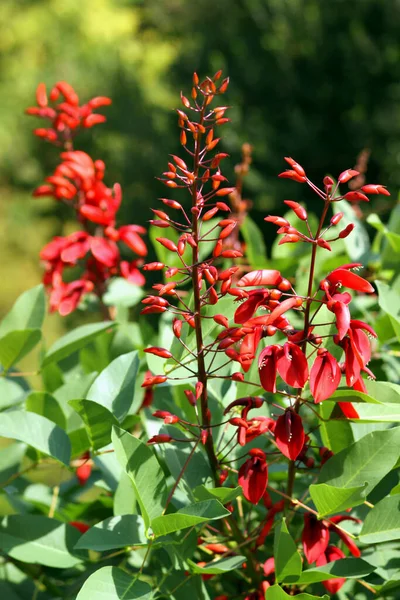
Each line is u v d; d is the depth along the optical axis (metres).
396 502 1.31
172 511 1.37
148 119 7.48
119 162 7.23
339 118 6.39
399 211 1.77
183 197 6.55
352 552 1.32
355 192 1.21
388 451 1.30
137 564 1.47
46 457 1.57
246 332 1.24
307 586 1.41
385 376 1.65
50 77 10.16
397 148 6.26
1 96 10.45
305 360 1.22
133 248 1.79
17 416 1.38
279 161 6.25
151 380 1.29
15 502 1.60
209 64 7.09
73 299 1.83
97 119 1.86
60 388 1.56
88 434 1.39
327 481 1.31
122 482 1.39
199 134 1.29
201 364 1.30
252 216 6.25
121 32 11.17
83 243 1.80
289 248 1.94
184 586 1.35
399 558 1.39
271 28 6.68
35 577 1.53
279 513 1.45
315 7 6.53
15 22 11.01
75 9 11.16
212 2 7.41
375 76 6.30
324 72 6.42
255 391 1.44
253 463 1.30
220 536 1.43
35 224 10.36
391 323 1.52
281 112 6.41
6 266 10.61
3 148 10.18
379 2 6.35
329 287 1.24
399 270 1.72
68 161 1.82
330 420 1.32
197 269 1.27
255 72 6.52
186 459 1.37
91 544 1.30
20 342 1.54
